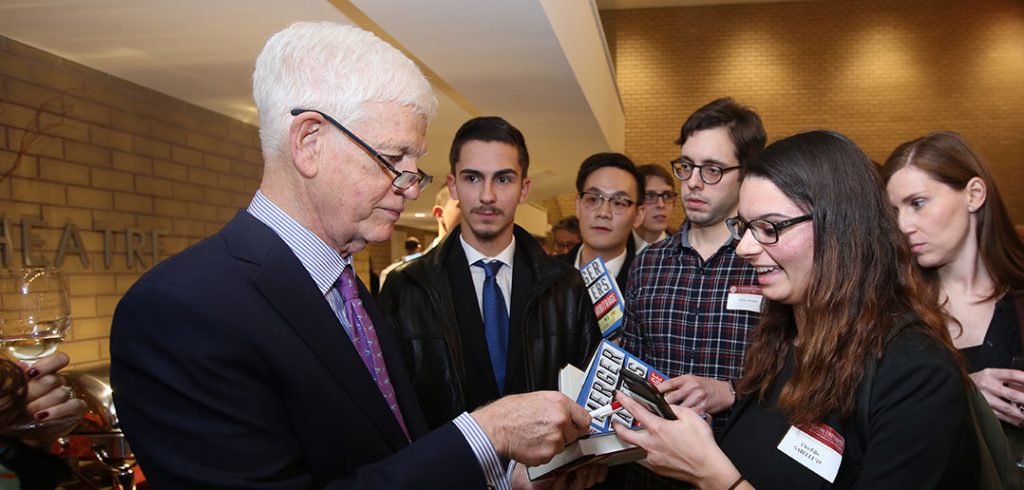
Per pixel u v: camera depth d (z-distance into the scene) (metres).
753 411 1.33
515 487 1.36
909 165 1.78
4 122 2.88
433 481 1.00
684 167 2.01
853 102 11.21
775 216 1.19
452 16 2.95
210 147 4.24
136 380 0.96
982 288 1.79
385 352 1.30
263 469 0.95
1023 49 10.88
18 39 2.91
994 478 1.11
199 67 3.36
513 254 2.13
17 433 1.06
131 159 3.59
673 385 1.55
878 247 1.14
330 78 1.04
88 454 1.44
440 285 1.99
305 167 1.05
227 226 1.11
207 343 0.94
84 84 3.29
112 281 3.43
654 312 2.04
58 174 3.13
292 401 1.01
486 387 1.97
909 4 11.09
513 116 5.33
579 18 4.40
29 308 1.17
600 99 5.93
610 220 2.83
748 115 1.95
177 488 0.92
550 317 2.05
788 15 11.36
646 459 1.30
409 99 1.08
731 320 1.92
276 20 2.74
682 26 11.59
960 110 10.98
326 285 1.13
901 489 1.02
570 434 1.17
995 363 1.69
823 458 1.15
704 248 2.02
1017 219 10.81
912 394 1.05
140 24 2.74
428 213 10.70
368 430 1.07
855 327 1.12
